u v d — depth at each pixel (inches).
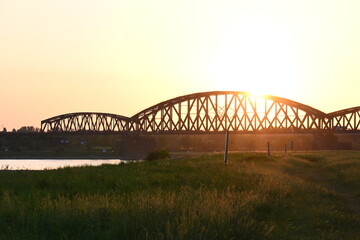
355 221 669.9
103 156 7544.3
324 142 6958.7
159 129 7229.3
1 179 995.9
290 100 6904.5
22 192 753.6
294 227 582.2
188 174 1145.4
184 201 589.0
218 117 6870.1
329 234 555.2
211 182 959.6
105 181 943.0
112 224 460.1
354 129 6998.0
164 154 2807.6
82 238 429.4
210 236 429.7
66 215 495.2
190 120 6973.4
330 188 1175.0
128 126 7539.4
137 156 7357.3
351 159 2034.9
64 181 924.6
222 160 2005.4
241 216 529.3
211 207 535.8
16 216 514.0
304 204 789.9
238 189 852.0
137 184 895.7
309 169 1855.3
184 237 412.2
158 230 421.1
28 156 7677.2
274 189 864.9
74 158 7391.7
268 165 1838.1
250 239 465.1
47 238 432.8
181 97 7071.9
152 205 538.6
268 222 596.7
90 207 530.6
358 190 1082.7
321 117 6968.5
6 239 424.8
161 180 967.0
